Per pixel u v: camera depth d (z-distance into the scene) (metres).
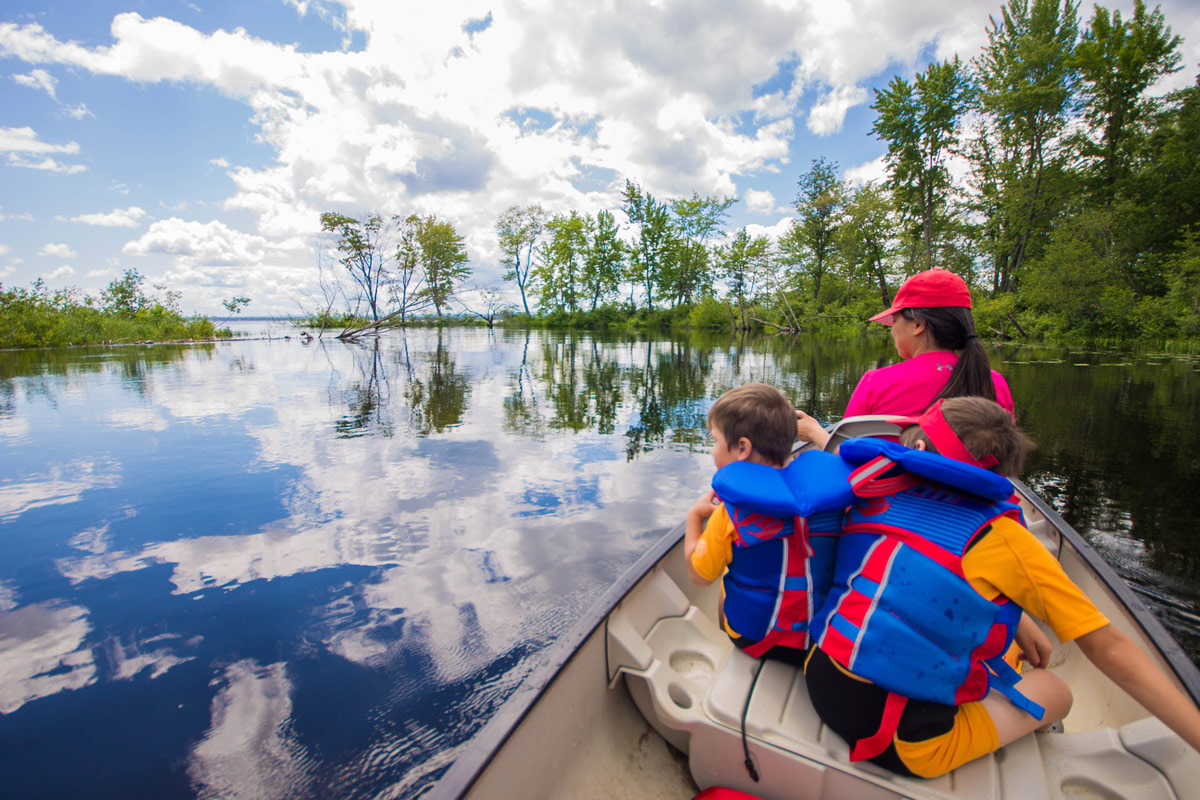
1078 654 1.79
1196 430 6.37
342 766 1.88
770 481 1.24
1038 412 7.45
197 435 6.55
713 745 1.29
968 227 28.17
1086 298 21.05
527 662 2.38
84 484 4.73
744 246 43.41
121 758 1.91
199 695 2.20
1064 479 4.65
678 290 47.91
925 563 1.04
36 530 3.76
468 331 40.19
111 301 32.06
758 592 1.30
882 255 33.84
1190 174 21.38
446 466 5.25
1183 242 19.81
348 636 2.57
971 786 1.08
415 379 11.99
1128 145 24.42
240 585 3.03
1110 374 11.67
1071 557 2.11
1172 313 18.25
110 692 2.22
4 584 3.06
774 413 1.31
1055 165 24.92
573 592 2.93
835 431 1.84
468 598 2.88
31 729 2.03
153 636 2.58
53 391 10.18
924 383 1.78
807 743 1.19
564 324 48.88
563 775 1.32
